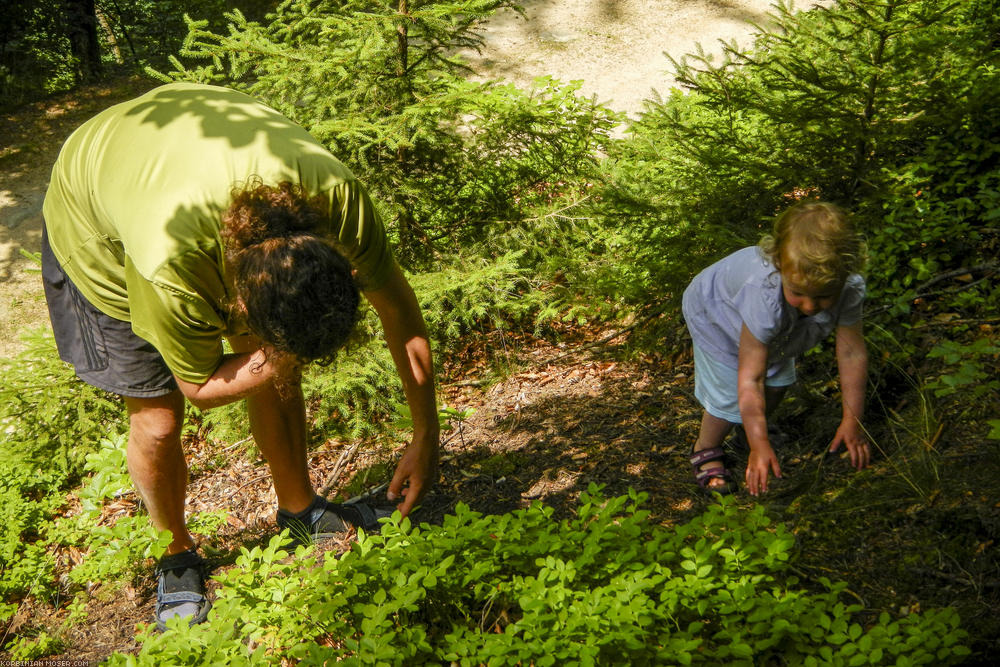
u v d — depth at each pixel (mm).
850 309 2537
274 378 2141
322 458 4113
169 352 2135
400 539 2480
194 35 4355
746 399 2549
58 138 8633
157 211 2008
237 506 3855
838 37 3377
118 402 4664
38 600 3457
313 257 1785
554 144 4832
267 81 4332
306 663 2064
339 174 2172
